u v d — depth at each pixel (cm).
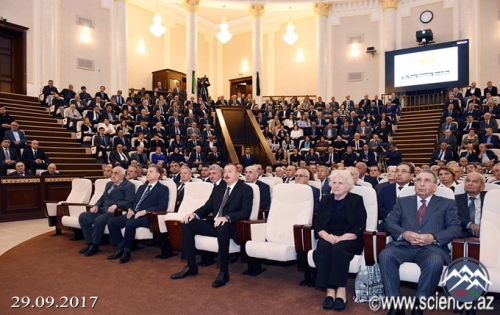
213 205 407
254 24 1567
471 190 349
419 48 1381
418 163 1087
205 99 1528
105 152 991
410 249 302
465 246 284
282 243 368
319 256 313
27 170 828
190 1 1497
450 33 1385
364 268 315
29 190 741
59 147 977
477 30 1331
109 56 1415
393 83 1430
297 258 353
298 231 344
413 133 1205
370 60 1530
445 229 304
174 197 478
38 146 882
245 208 386
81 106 1119
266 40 1759
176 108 1284
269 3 1564
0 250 486
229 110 1281
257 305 305
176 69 1692
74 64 1324
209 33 1831
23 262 429
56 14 1280
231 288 346
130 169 587
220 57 1855
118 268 407
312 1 1557
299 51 1683
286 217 377
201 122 1223
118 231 455
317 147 1118
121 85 1415
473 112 1042
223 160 1112
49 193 767
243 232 374
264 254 353
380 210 419
